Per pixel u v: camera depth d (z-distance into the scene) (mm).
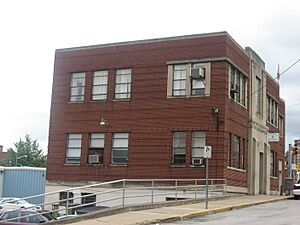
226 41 29609
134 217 17672
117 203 31250
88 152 33156
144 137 31219
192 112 29891
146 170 30766
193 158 29469
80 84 34281
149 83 31547
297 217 19016
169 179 28188
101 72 33562
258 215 19922
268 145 38688
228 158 29719
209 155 20859
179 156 29953
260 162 37625
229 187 29578
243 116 32969
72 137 34000
